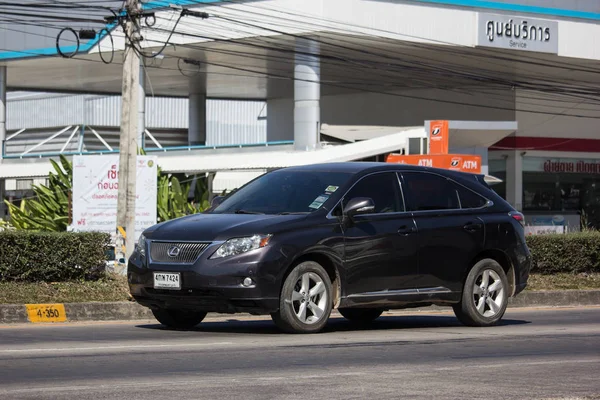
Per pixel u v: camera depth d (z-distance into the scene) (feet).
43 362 44.39
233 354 47.57
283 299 55.42
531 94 269.64
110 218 110.52
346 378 40.16
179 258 55.62
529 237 98.48
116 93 340.18
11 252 77.36
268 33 217.36
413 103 286.87
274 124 342.44
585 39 245.45
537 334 60.13
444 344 53.47
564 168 277.03
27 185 264.31
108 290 77.61
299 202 59.16
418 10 222.69
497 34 231.09
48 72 280.51
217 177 236.84
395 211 60.90
